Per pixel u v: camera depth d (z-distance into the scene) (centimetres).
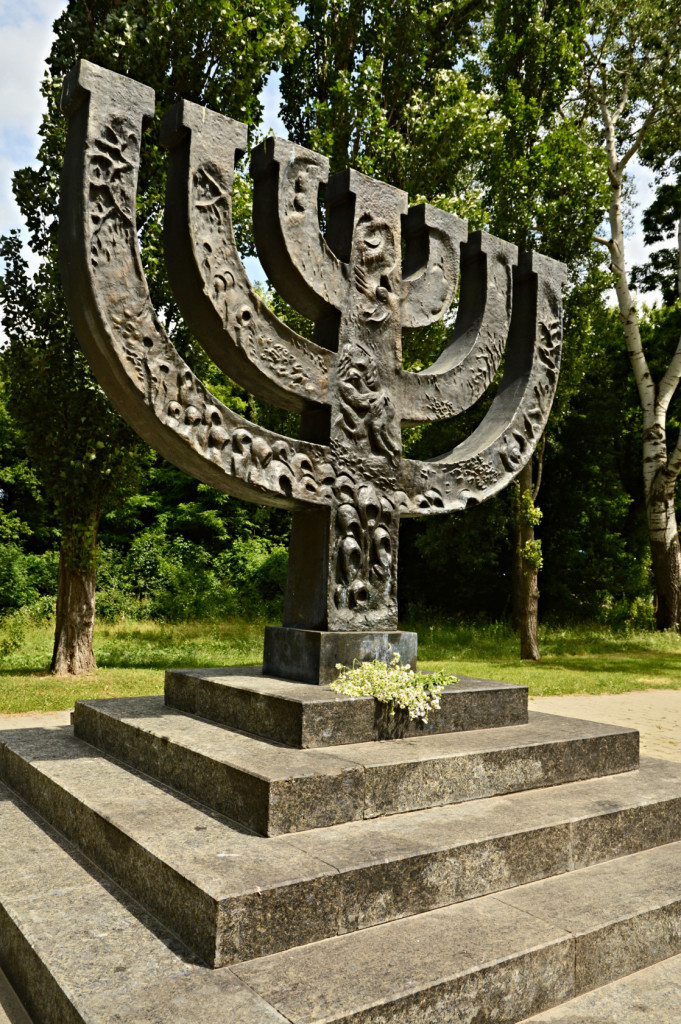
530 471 1368
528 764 334
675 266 1919
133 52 929
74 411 955
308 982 201
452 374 426
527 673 1096
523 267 464
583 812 304
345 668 359
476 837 267
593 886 279
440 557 1830
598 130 1647
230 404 1998
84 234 300
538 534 2050
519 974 223
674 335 1922
